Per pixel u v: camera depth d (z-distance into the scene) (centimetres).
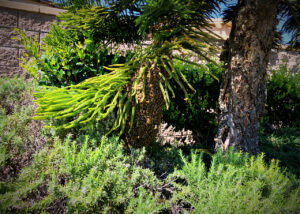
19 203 122
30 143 188
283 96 353
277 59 512
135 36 280
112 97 200
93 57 250
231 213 133
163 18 198
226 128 220
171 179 184
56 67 234
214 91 312
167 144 288
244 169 167
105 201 141
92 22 241
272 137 308
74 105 154
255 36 202
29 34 414
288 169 227
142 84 189
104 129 219
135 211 134
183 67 323
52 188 131
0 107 261
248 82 208
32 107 228
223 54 233
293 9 194
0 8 393
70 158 154
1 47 399
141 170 171
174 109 318
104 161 161
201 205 141
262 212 128
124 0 208
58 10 425
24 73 416
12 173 169
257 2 195
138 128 196
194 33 203
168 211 160
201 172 163
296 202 131
